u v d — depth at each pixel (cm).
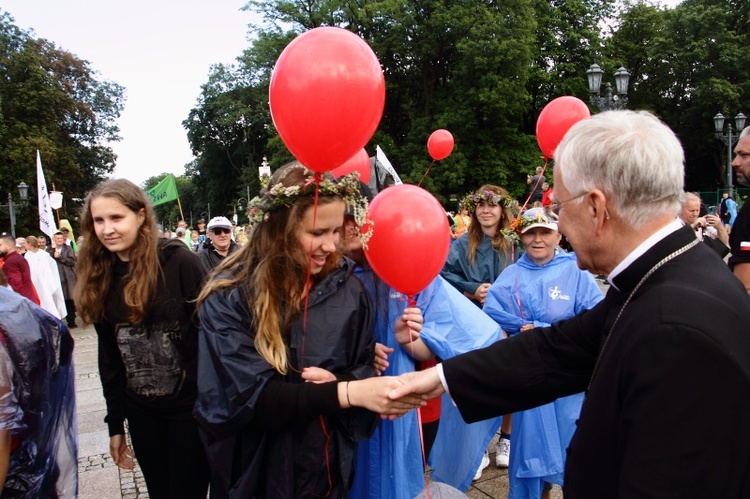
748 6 3117
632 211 121
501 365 167
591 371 162
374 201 215
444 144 456
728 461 98
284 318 174
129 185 224
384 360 216
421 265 204
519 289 322
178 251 230
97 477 377
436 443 274
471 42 2347
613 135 123
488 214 408
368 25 2662
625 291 126
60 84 3347
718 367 100
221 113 3688
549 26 2822
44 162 3011
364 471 221
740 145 314
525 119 3002
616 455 115
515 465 282
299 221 170
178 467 230
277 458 171
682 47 3105
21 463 172
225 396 167
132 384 233
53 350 183
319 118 158
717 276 115
